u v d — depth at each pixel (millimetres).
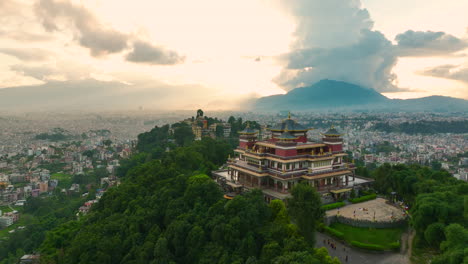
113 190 120375
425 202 75812
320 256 58938
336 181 109562
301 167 104000
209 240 76125
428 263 67188
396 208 95812
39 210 198000
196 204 87312
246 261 64500
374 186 116875
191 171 133875
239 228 71875
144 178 119562
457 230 61125
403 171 110438
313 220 71188
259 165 107750
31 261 114688
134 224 90062
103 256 81312
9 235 169125
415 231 82250
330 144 110438
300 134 113000
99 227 92812
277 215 76500
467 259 51500
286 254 60250
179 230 79375
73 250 84438
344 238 76875
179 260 77500
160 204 96688
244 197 80875
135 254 81562
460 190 85625
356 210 93250
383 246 72750
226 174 129125
